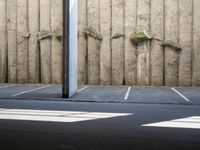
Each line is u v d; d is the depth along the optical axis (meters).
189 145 6.71
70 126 8.51
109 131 7.93
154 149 6.44
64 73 14.05
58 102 13.10
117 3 18.91
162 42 18.45
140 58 18.66
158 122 9.05
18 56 20.33
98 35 19.08
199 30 18.08
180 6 18.25
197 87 18.05
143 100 13.49
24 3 20.20
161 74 18.59
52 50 19.73
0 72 20.53
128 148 6.49
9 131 7.92
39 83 20.14
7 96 14.55
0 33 20.50
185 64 18.28
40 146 6.62
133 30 18.78
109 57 19.06
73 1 14.27
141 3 18.62
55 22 19.69
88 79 19.41
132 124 8.77
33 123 8.90
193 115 10.20
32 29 20.08
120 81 19.00
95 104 12.60
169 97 14.30
